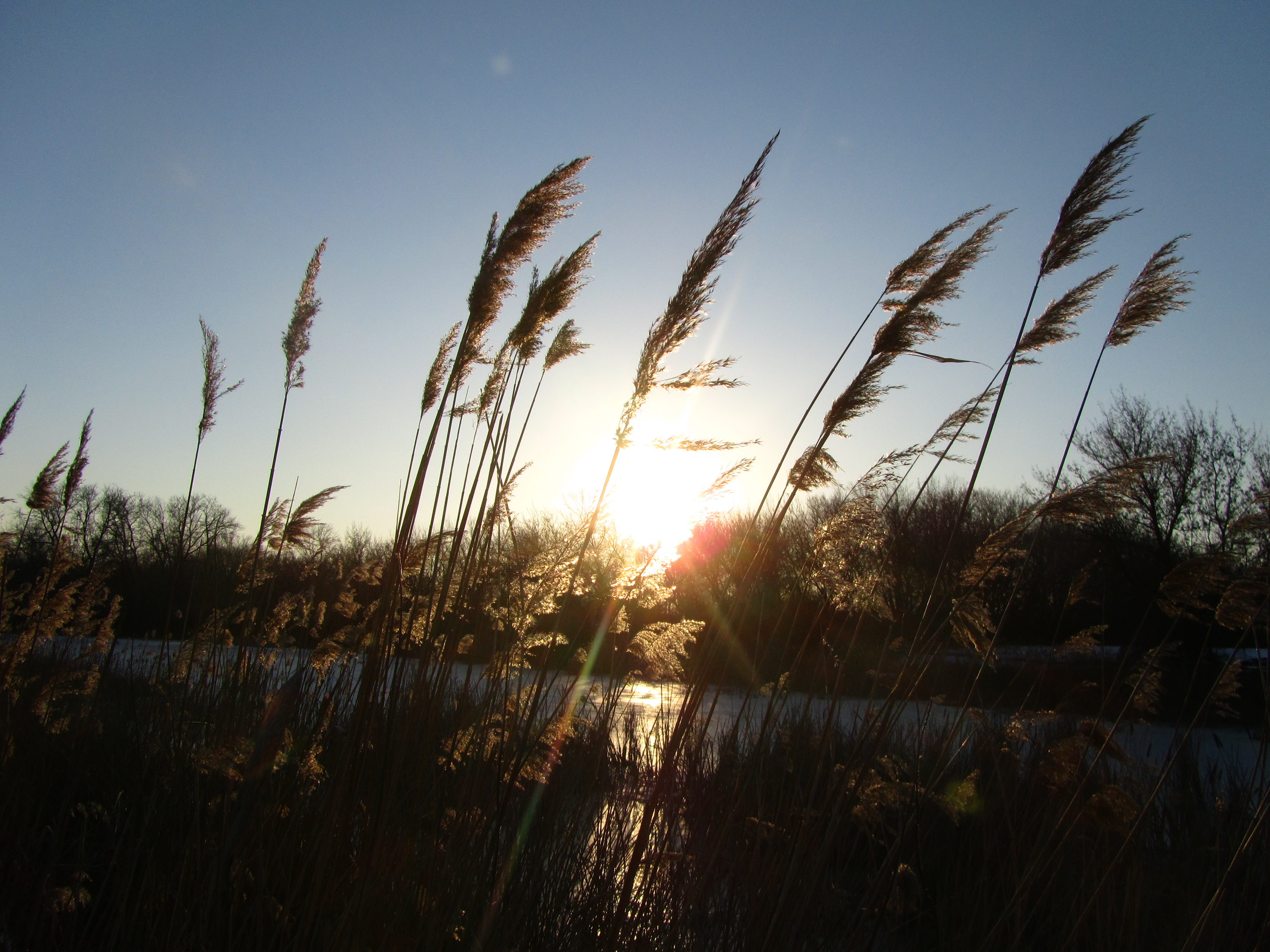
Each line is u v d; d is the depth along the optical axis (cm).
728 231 122
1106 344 141
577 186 136
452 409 141
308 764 123
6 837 128
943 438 138
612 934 117
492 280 136
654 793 120
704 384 124
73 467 192
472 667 133
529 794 129
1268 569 139
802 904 119
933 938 148
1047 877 149
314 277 154
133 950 114
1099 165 133
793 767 141
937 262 138
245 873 115
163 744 140
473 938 116
